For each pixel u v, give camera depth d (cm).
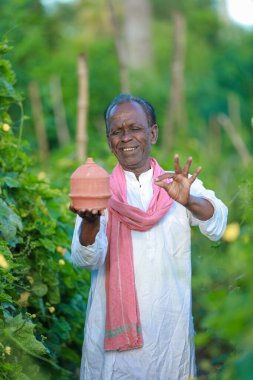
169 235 385
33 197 471
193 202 369
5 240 422
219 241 470
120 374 378
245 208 469
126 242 382
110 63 1354
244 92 1816
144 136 389
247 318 224
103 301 387
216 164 1187
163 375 380
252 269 242
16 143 484
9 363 382
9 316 386
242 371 225
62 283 488
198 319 538
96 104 1312
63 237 483
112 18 1046
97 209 348
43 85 1301
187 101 1628
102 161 716
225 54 1855
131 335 375
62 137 1244
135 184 393
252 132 1677
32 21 1294
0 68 468
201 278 326
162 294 379
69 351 479
